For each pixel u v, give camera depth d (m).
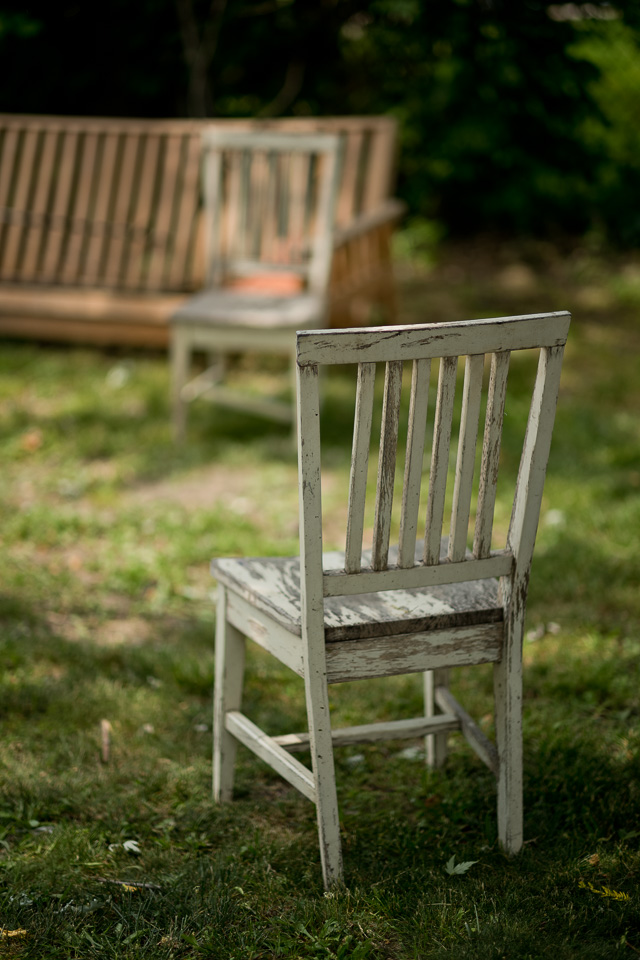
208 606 3.99
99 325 6.40
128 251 6.63
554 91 7.22
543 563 4.14
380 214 6.25
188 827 2.60
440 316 7.96
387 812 2.65
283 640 2.34
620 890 2.27
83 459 5.37
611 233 10.12
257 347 5.20
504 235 10.47
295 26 8.36
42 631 3.62
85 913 2.21
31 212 6.75
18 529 4.48
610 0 6.84
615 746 2.90
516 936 2.08
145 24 7.95
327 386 6.39
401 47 8.38
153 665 3.42
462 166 9.71
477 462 5.41
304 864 2.43
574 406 6.12
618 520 4.51
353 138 6.63
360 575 2.19
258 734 2.53
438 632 2.31
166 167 6.57
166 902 2.23
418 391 2.11
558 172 8.26
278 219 6.34
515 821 2.43
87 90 8.35
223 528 4.59
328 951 2.09
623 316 8.16
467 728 2.56
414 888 2.29
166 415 5.94
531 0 6.96
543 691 3.25
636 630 3.62
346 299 6.05
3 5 7.49
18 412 5.88
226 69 8.48
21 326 6.49
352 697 3.28
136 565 4.23
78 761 2.83
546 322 2.15
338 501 4.89
